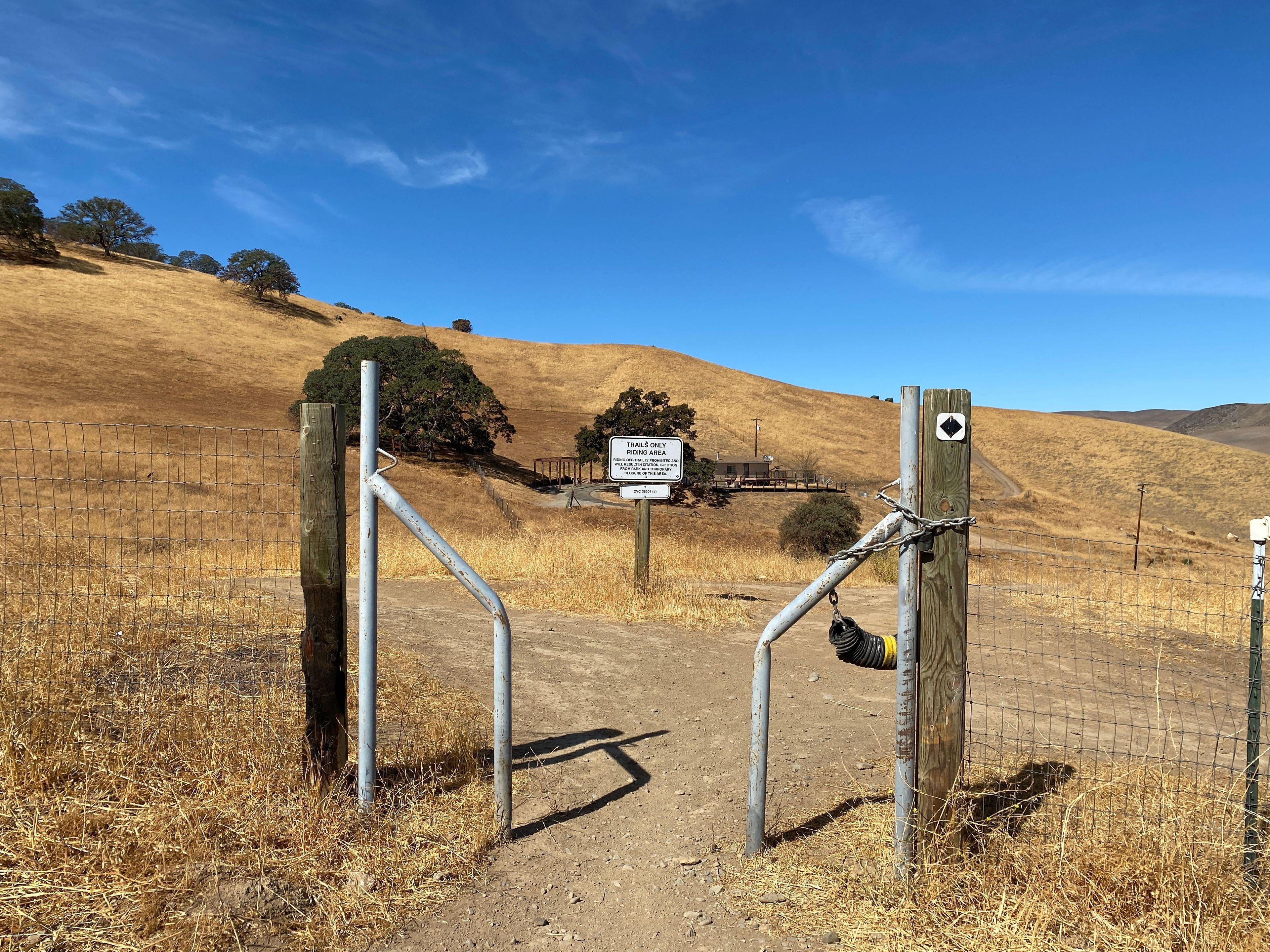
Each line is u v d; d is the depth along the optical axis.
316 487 3.25
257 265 104.44
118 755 3.29
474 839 3.16
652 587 9.42
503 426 60.09
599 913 2.78
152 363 69.06
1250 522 2.90
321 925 2.59
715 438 82.50
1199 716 5.15
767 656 3.16
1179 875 2.63
